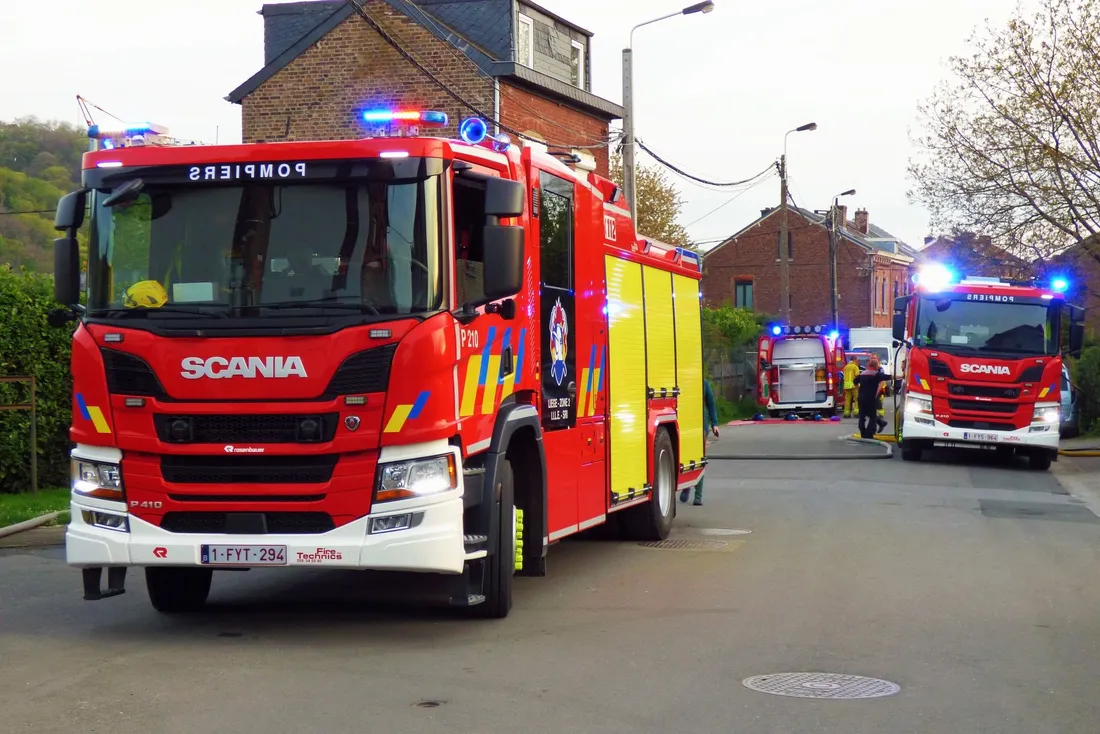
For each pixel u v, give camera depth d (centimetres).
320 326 755
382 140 773
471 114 3089
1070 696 672
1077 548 1276
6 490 1625
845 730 600
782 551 1233
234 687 668
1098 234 2897
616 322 1140
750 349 4766
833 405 4294
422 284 766
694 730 595
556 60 3388
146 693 654
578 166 1057
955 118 2998
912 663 748
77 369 785
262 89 3209
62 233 840
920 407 2367
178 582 888
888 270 8238
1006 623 877
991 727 609
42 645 781
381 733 582
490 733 584
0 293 1600
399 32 3130
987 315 2366
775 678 705
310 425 754
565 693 662
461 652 764
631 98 2855
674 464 1362
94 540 781
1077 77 2852
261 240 773
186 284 776
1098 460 2602
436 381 762
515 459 916
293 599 964
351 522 757
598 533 1320
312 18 3247
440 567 763
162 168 786
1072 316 2336
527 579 1060
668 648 782
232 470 764
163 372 766
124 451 779
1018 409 2316
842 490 1861
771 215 7900
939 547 1267
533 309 918
